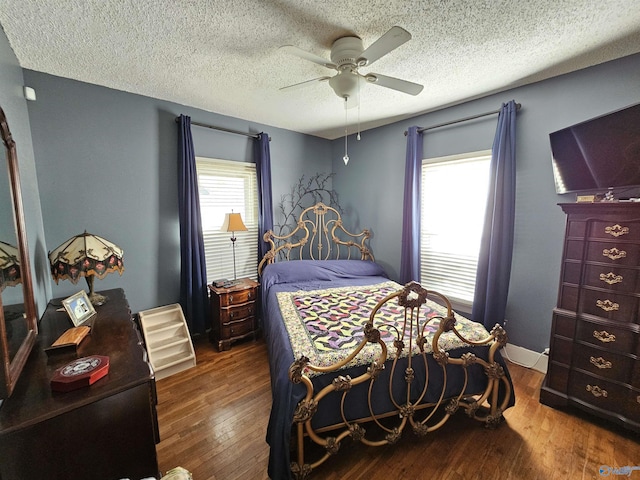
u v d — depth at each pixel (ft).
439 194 9.74
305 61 6.23
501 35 5.31
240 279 10.28
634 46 5.68
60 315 5.50
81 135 7.35
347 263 10.91
